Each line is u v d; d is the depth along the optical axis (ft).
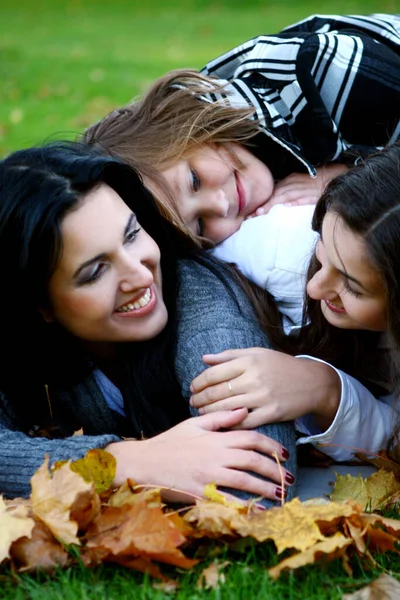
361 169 7.98
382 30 11.51
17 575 6.86
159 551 6.68
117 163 8.51
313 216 8.47
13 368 9.16
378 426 8.89
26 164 8.33
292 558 6.58
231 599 6.34
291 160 10.72
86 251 8.11
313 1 61.36
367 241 7.51
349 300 7.86
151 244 8.61
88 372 9.31
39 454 8.00
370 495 7.98
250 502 7.26
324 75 10.59
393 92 10.64
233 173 10.32
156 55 41.32
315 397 8.38
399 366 8.18
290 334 9.52
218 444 7.73
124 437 9.51
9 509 7.44
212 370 8.29
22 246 8.16
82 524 7.19
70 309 8.41
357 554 6.96
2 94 33.04
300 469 9.07
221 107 10.28
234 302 9.03
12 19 64.28
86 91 32.35
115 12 66.28
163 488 7.45
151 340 8.96
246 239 9.62
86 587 6.59
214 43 45.16
